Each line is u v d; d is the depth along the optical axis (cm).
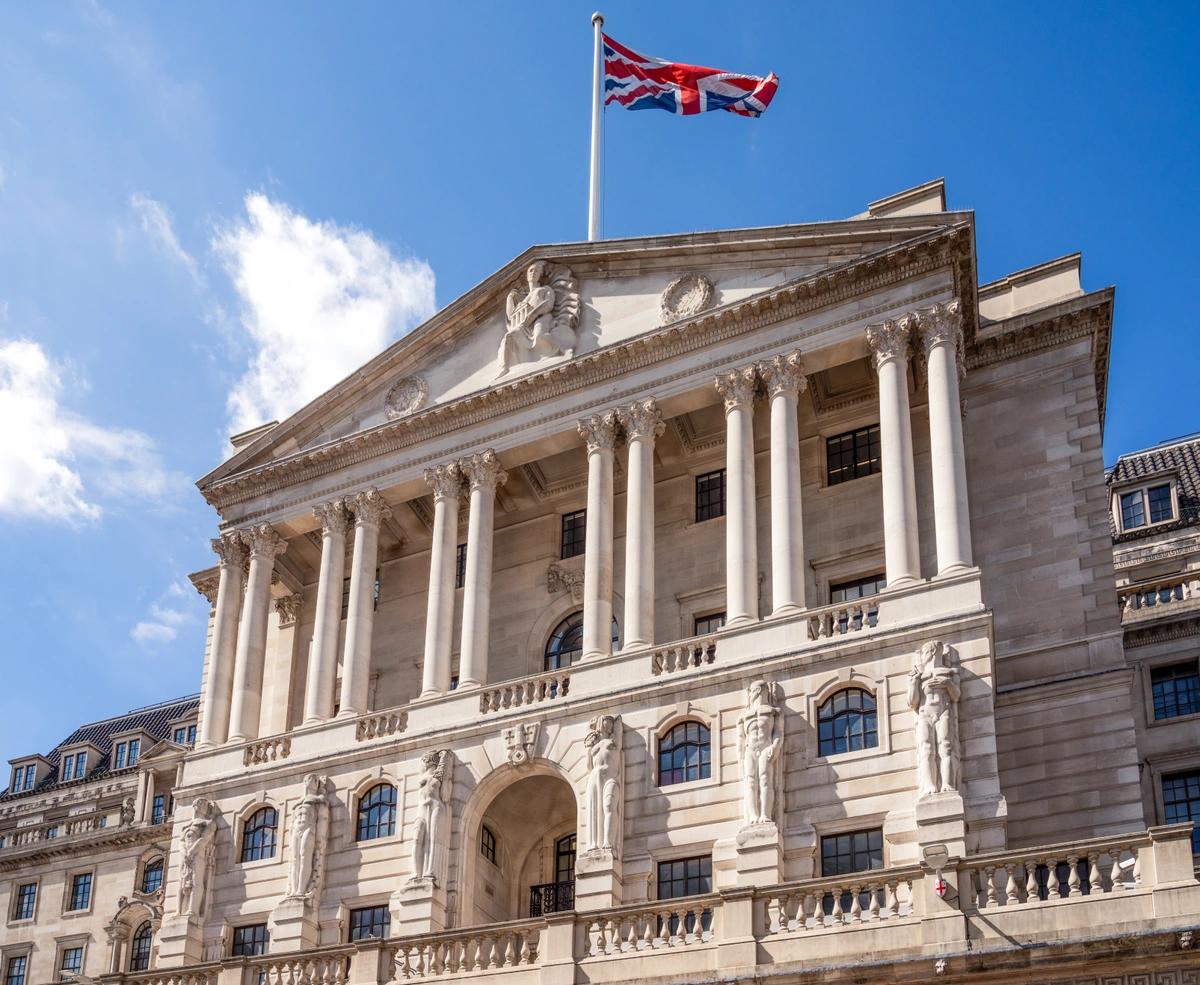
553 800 5225
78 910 7769
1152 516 6744
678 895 4572
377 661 6012
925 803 4212
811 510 5341
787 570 4872
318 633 5703
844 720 4544
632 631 5050
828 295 5153
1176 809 5378
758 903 4084
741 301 5228
